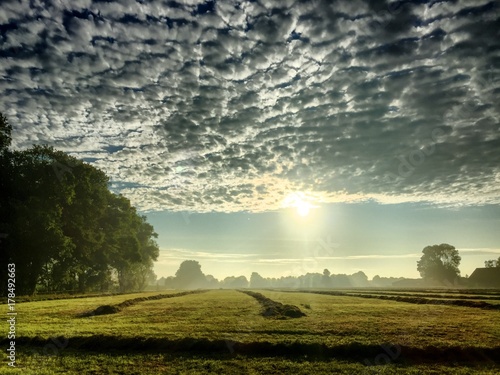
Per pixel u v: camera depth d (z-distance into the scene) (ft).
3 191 182.91
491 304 121.08
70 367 50.39
